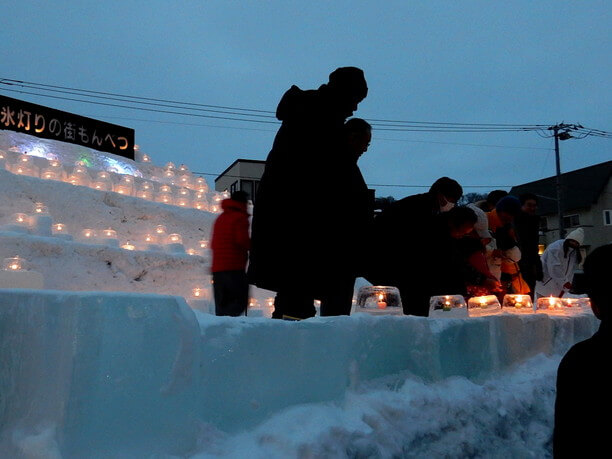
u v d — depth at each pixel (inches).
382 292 173.8
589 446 73.9
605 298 78.1
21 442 61.1
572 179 1697.8
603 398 74.1
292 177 147.6
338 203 147.1
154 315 68.2
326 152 150.0
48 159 317.1
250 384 81.7
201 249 307.7
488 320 154.3
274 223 147.0
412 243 198.2
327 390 94.3
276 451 77.6
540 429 145.5
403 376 118.1
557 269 340.2
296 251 144.6
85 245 229.0
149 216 306.8
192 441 70.7
